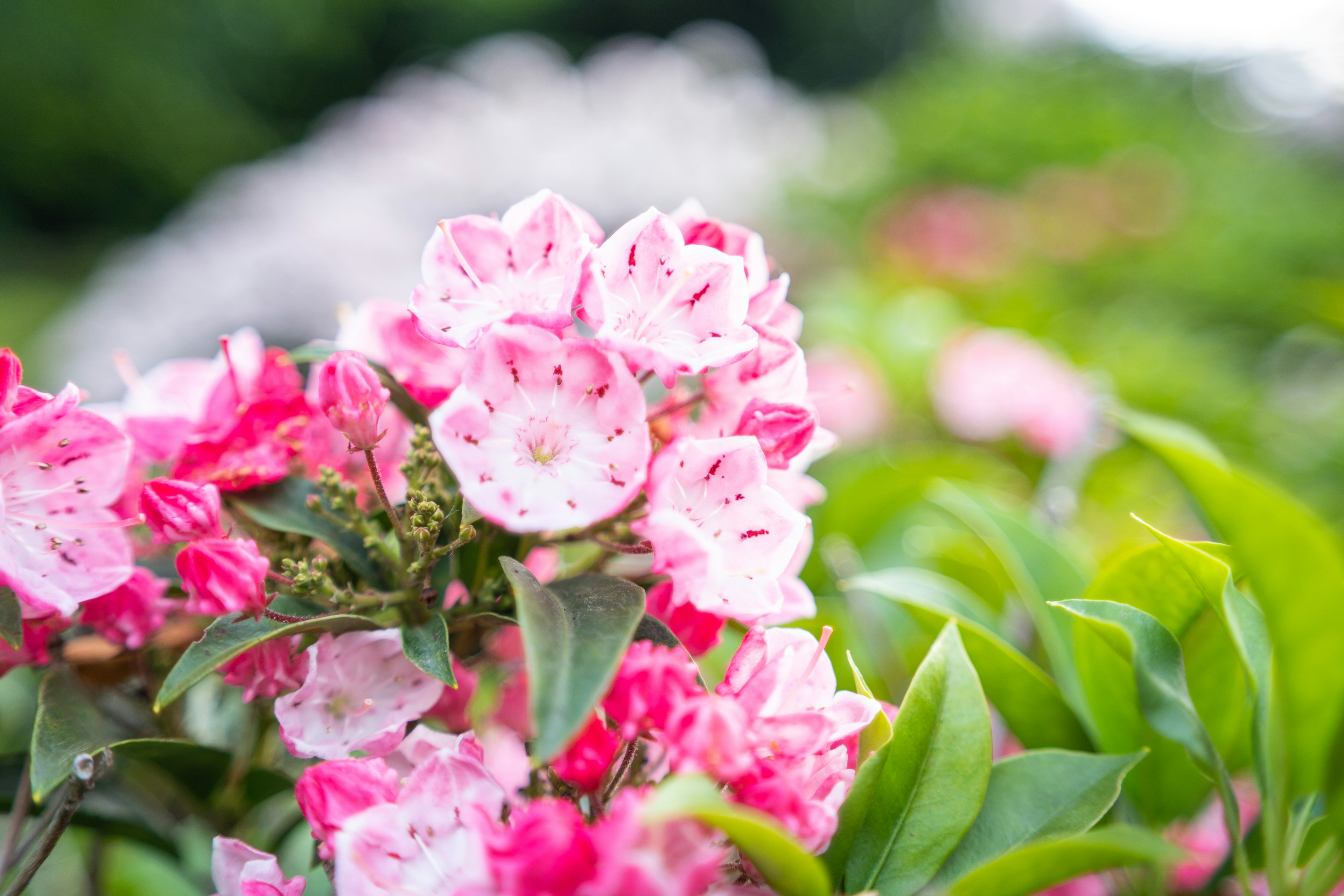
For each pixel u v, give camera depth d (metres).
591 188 0.97
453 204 0.97
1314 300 0.36
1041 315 0.54
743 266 0.19
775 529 0.19
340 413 0.19
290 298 0.90
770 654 0.18
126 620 0.20
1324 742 0.19
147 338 0.91
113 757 0.20
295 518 0.20
